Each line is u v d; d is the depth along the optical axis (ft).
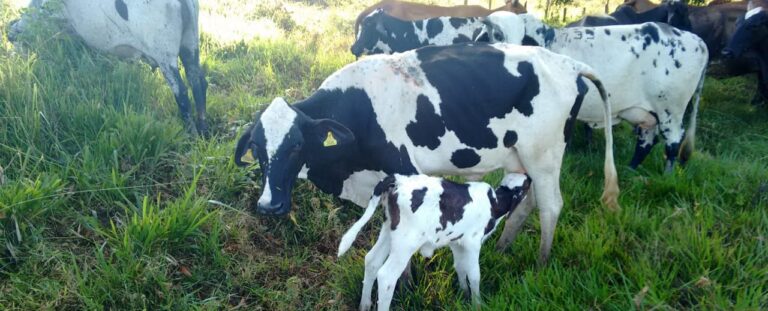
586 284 12.93
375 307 13.58
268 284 14.06
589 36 18.40
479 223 12.72
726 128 24.71
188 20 18.71
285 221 15.85
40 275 12.56
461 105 13.29
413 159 13.67
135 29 18.30
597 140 22.99
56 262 12.96
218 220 14.79
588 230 14.96
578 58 18.29
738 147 22.39
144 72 20.66
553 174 14.42
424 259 14.66
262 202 12.25
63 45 19.95
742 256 13.73
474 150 13.83
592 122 19.34
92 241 13.83
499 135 13.73
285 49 27.04
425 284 14.05
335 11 42.06
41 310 11.71
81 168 15.33
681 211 15.33
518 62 13.57
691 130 19.63
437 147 13.70
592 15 23.89
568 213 16.47
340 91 13.53
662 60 18.37
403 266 12.09
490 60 13.53
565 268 14.03
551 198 14.46
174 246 13.87
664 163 20.62
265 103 21.12
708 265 13.28
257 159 13.00
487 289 13.82
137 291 12.57
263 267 14.39
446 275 14.40
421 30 24.94
